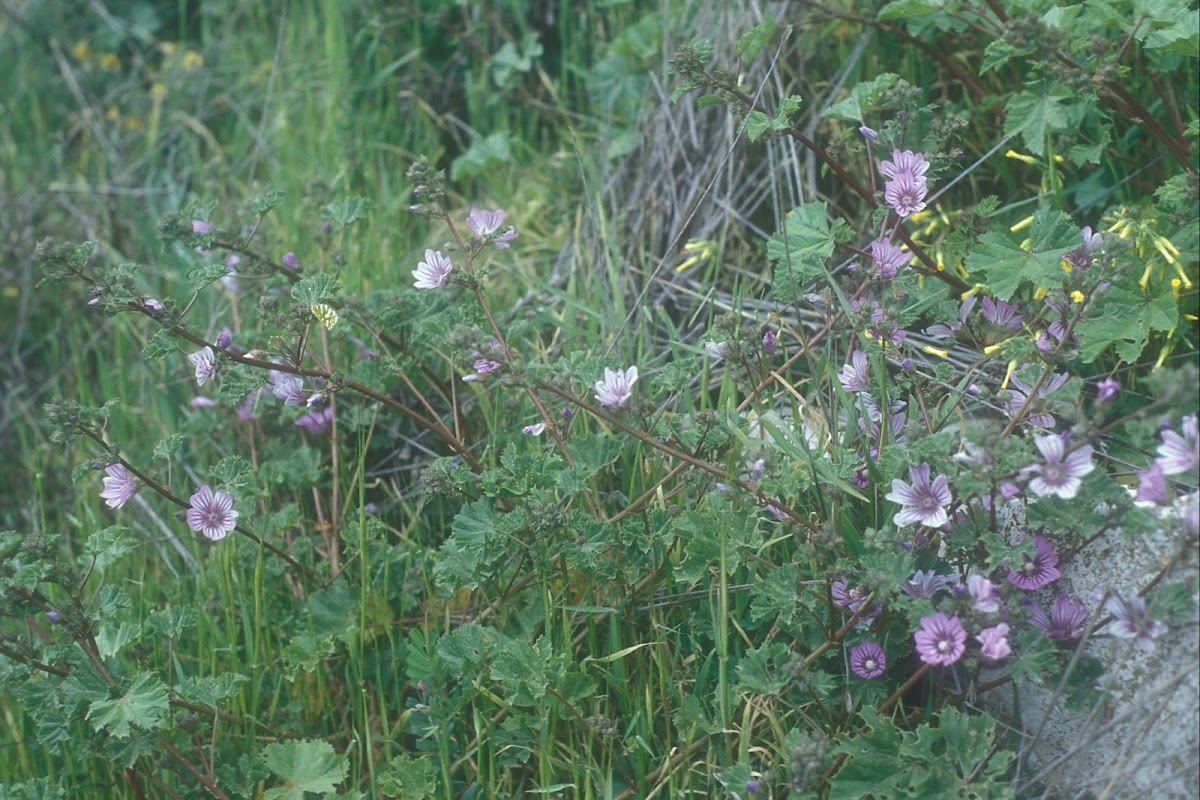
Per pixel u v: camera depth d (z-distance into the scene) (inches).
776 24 103.6
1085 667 83.7
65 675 89.0
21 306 119.3
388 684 93.7
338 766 88.6
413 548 96.0
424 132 120.4
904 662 86.9
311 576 95.1
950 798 81.6
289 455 100.1
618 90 112.6
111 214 123.0
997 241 89.5
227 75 131.6
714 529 87.0
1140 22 88.6
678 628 89.7
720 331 89.6
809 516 88.3
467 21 121.0
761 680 84.7
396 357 95.7
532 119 118.0
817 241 91.0
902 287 88.7
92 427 90.9
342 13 125.4
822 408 89.8
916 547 85.1
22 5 145.2
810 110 104.6
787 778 85.0
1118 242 84.1
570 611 90.3
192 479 104.7
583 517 88.2
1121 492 81.4
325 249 103.5
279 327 91.5
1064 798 83.9
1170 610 80.3
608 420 87.5
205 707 89.9
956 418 90.6
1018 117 92.4
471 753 89.6
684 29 109.2
